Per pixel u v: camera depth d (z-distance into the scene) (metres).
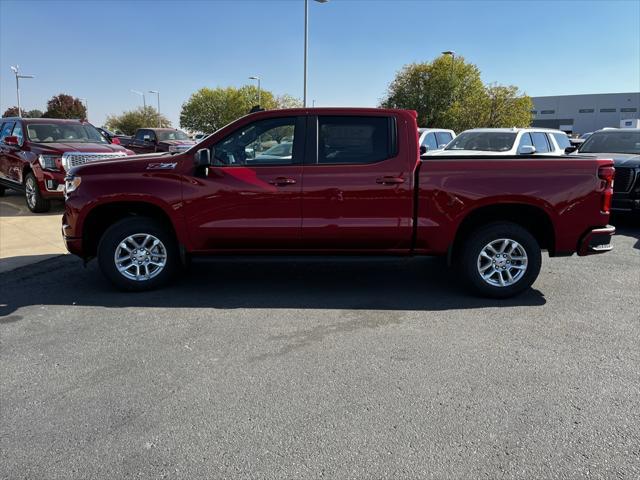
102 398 3.38
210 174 5.27
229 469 2.68
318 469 2.67
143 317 4.86
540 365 3.87
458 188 5.18
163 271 5.57
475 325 4.68
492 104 37.38
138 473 2.65
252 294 5.57
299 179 5.22
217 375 3.70
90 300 5.34
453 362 3.91
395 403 3.31
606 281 6.12
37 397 3.40
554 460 2.74
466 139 12.08
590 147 11.17
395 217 5.25
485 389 3.50
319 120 5.32
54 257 7.11
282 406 3.28
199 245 5.39
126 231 5.42
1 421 3.12
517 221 5.57
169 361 3.92
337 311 5.04
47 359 3.96
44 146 10.45
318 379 3.63
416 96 48.88
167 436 2.96
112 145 11.61
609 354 4.07
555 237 5.27
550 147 11.96
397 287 5.84
